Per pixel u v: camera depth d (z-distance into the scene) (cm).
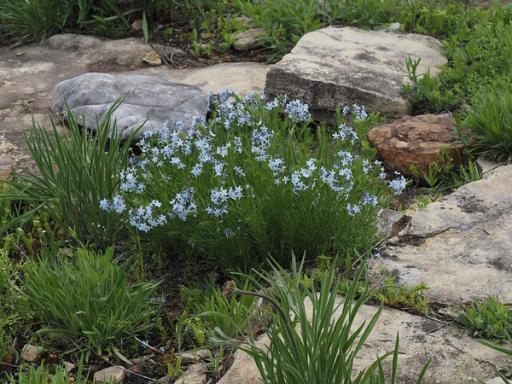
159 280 455
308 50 659
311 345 321
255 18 726
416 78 610
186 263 461
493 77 609
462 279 420
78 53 728
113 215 478
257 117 494
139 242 450
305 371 320
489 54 618
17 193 506
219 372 384
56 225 500
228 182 443
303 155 477
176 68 703
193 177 447
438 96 594
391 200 509
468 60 636
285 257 450
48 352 406
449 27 709
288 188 431
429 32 712
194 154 462
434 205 481
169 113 592
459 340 381
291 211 432
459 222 465
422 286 407
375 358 371
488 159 539
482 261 432
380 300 407
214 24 757
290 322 325
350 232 441
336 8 732
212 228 431
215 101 529
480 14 700
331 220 437
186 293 437
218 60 717
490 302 388
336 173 439
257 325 403
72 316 400
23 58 725
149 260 469
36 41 754
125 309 409
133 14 767
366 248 447
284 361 324
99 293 409
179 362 389
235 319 403
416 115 604
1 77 692
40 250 480
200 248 446
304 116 499
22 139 596
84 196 479
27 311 420
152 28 757
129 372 396
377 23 723
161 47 731
